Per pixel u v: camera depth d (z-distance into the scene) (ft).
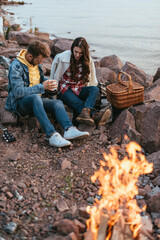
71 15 73.72
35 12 79.00
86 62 12.99
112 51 35.73
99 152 11.88
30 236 7.63
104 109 13.87
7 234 7.61
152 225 8.11
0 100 14.66
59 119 12.49
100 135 12.92
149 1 142.20
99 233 6.86
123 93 13.07
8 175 10.17
